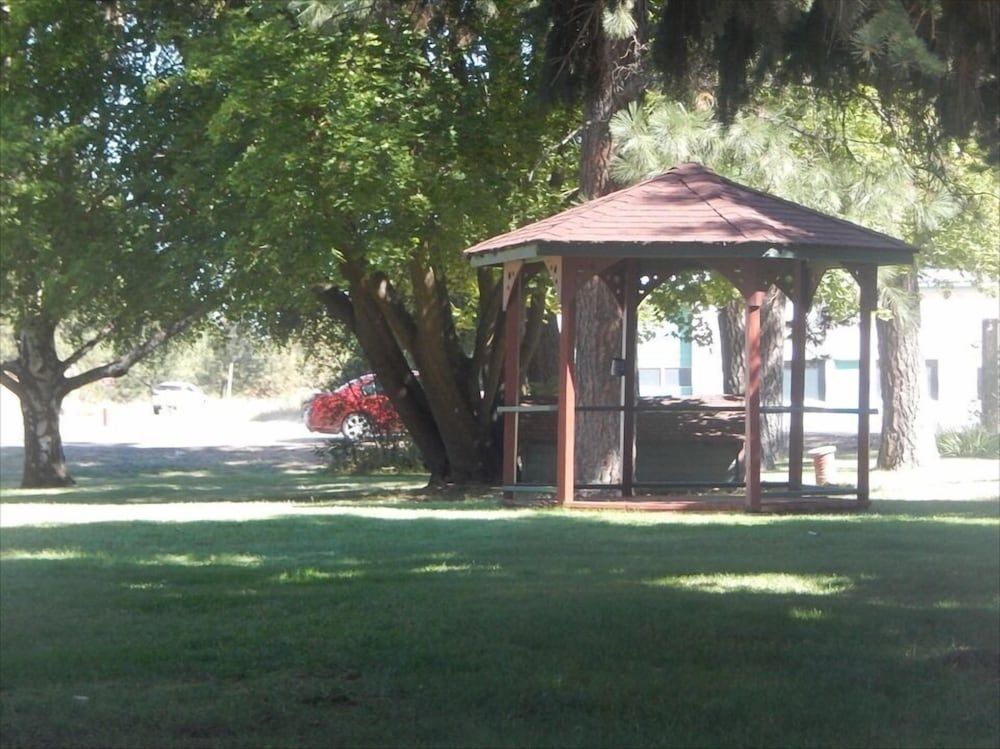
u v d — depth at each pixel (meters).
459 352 22.33
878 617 7.94
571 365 15.35
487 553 11.02
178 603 8.67
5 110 19.28
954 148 15.70
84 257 19.30
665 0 8.30
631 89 15.70
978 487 20.98
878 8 7.64
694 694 6.22
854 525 13.22
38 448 28.42
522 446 20.84
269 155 16.58
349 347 32.88
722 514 14.80
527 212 18.70
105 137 19.77
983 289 27.27
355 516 14.82
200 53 17.36
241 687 6.45
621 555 10.84
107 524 14.17
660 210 15.07
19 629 7.85
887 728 5.69
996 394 36.31
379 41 16.73
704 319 39.28
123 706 6.10
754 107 12.26
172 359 75.19
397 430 32.06
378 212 17.31
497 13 16.09
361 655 7.04
